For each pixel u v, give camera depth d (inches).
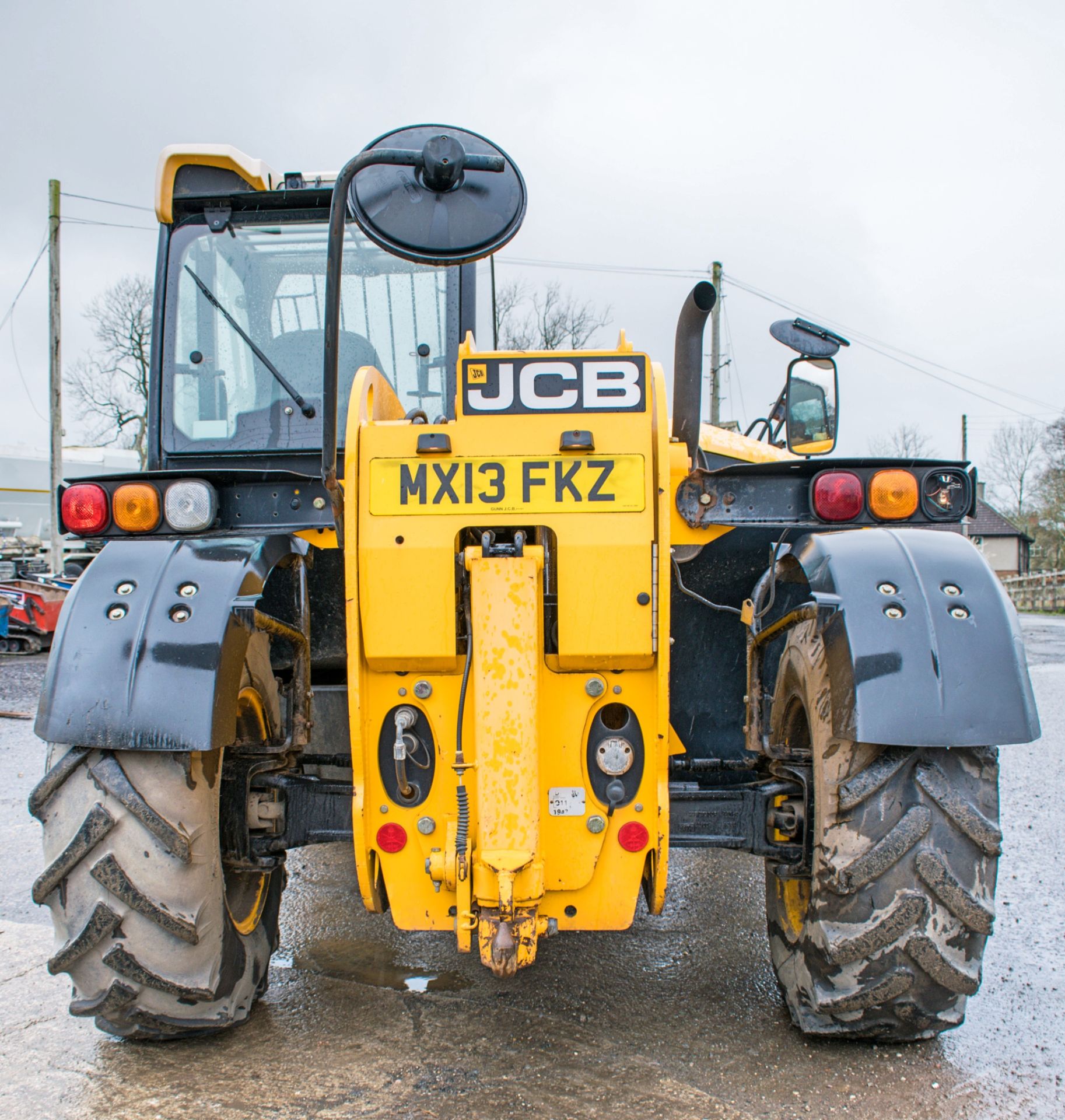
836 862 80.6
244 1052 92.1
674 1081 86.7
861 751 81.0
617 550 84.8
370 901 88.4
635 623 84.7
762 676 96.6
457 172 82.4
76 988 84.0
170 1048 93.0
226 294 142.9
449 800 87.7
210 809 84.1
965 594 80.7
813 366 144.6
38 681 402.6
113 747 76.9
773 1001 104.6
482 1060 90.8
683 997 105.9
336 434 85.8
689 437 91.4
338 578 105.9
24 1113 81.6
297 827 92.4
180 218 143.1
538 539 87.0
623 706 87.5
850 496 89.2
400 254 86.0
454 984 110.0
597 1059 91.0
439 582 85.1
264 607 102.0
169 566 83.6
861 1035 90.2
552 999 105.4
